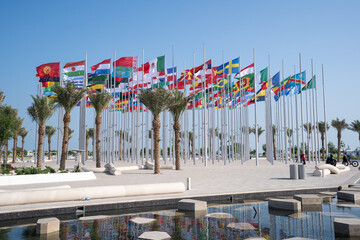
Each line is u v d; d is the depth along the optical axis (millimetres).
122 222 8445
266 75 41188
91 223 8352
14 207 9469
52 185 17047
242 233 7125
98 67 41969
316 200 10828
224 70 39125
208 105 50594
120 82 45156
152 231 7379
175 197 11492
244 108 51031
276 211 9836
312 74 43031
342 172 26484
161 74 39312
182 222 8359
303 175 19641
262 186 15414
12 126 24797
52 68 43500
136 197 11516
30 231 7621
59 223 7930
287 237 6766
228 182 17859
